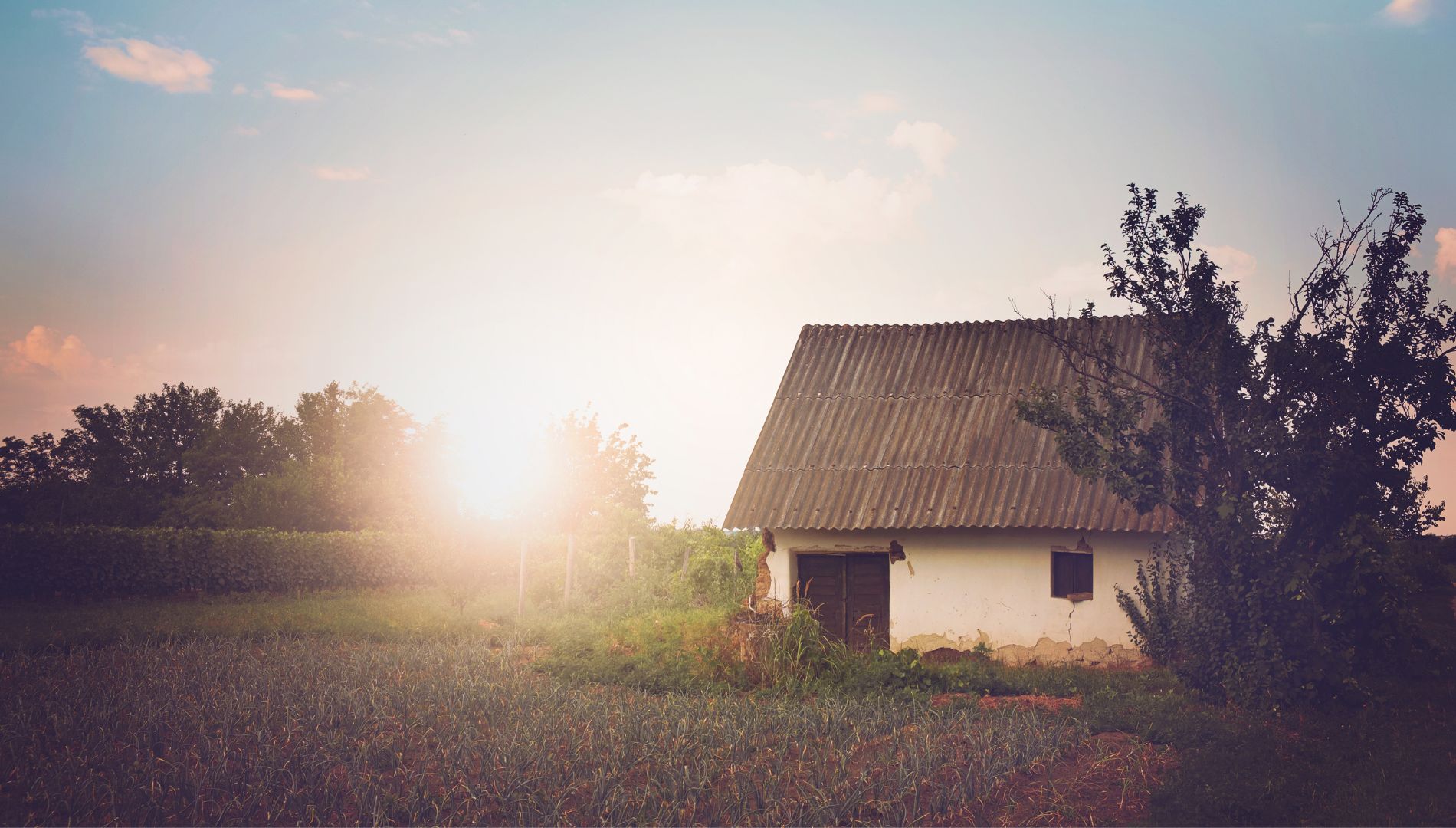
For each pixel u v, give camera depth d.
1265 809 8.79
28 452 50.38
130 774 9.66
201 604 25.56
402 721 11.94
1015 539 17.20
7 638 17.66
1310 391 13.19
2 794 9.31
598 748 10.88
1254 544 13.25
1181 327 13.90
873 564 18.28
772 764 10.41
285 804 9.16
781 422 20.11
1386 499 13.70
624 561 27.47
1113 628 16.47
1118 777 9.93
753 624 15.58
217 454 50.66
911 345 21.08
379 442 52.19
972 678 14.50
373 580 32.91
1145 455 13.89
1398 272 13.23
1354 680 12.62
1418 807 8.77
